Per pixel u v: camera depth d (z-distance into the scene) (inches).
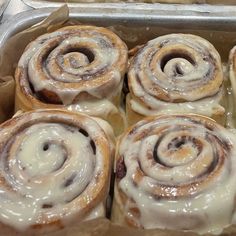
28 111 10.2
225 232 8.4
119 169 9.1
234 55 11.2
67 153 9.1
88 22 12.3
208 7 12.5
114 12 12.3
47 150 9.1
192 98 10.2
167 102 10.3
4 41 11.8
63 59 10.8
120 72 10.6
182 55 11.0
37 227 8.3
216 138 9.2
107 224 8.3
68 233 8.3
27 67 10.9
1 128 9.5
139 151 9.2
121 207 8.8
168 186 8.6
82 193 8.6
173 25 12.1
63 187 8.6
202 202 8.4
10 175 8.8
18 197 8.5
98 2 13.4
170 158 8.9
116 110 10.6
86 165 8.9
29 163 8.9
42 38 11.5
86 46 11.1
